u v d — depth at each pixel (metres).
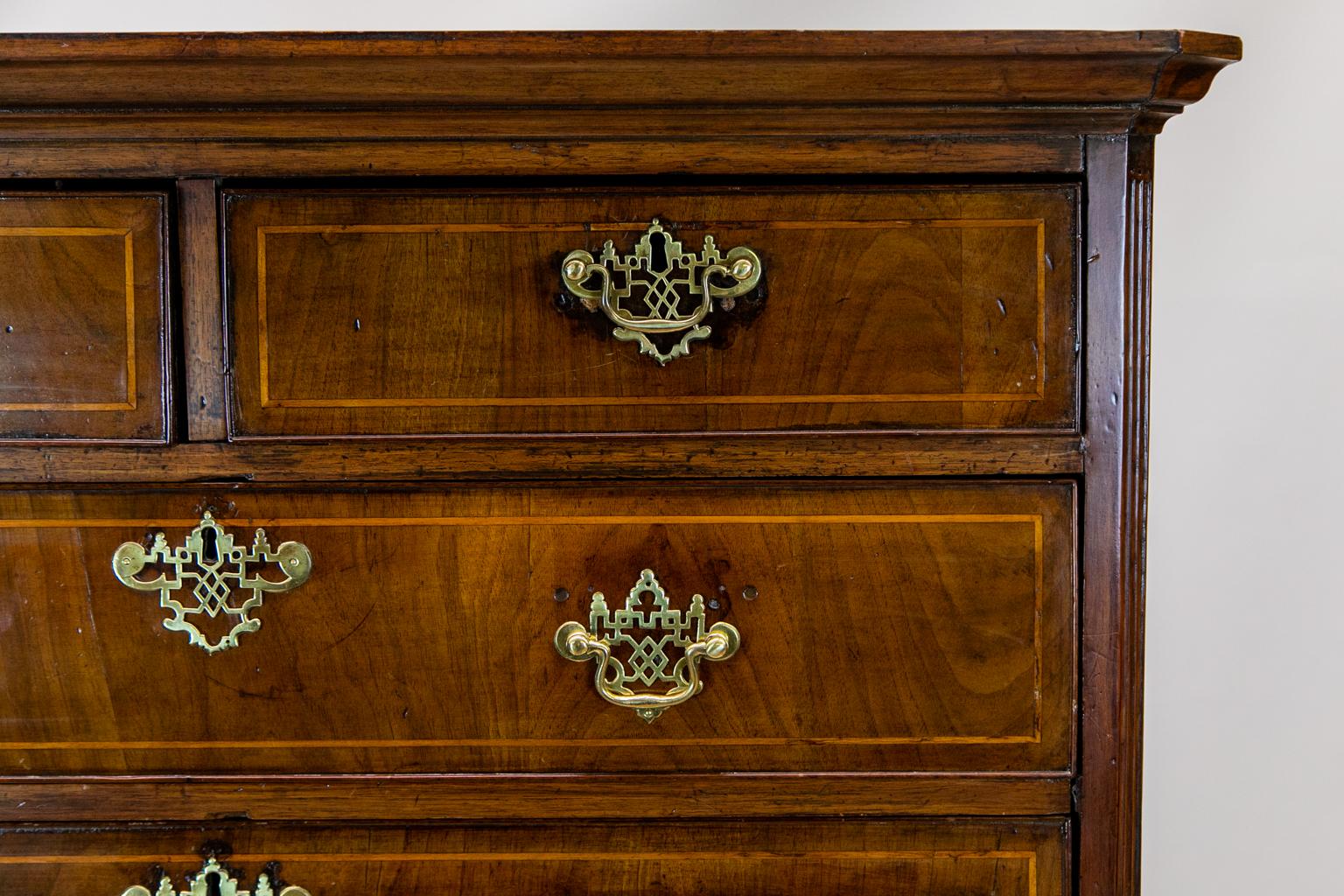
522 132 0.85
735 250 0.86
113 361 0.86
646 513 0.88
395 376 0.87
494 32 0.80
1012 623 0.88
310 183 0.86
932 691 0.88
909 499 0.87
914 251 0.86
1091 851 0.88
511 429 0.87
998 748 0.89
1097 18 1.56
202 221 0.86
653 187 0.86
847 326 0.87
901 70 0.81
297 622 0.88
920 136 0.86
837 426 0.87
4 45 0.79
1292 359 1.58
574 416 0.87
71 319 0.86
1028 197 0.86
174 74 0.81
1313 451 1.59
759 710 0.89
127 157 0.86
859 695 0.88
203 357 0.87
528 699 0.89
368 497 0.88
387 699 0.89
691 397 0.87
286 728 0.89
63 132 0.85
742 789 0.89
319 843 0.90
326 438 0.87
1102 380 0.87
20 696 0.88
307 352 0.87
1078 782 0.88
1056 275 0.87
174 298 0.86
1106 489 0.87
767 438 0.87
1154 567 1.62
